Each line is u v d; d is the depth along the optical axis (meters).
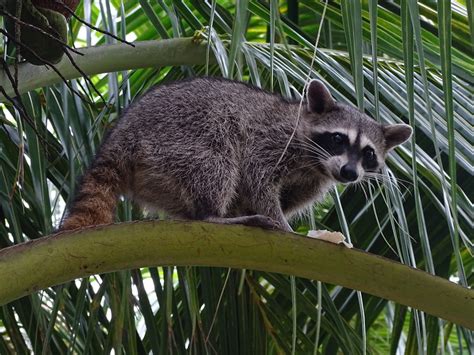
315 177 5.24
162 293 4.15
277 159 4.94
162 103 4.57
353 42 2.88
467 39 4.87
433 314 3.13
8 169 4.39
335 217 4.87
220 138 4.63
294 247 3.16
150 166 4.43
